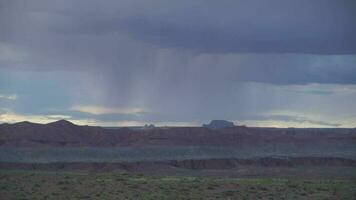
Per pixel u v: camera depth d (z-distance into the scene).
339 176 162.00
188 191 99.75
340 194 100.50
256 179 132.12
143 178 121.75
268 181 118.81
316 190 104.25
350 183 117.31
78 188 99.31
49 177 114.25
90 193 94.62
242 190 102.12
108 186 102.12
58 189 98.06
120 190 98.00
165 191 98.56
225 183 110.19
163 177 129.12
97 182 106.75
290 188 105.38
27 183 103.75
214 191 101.00
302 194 99.25
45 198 89.25
